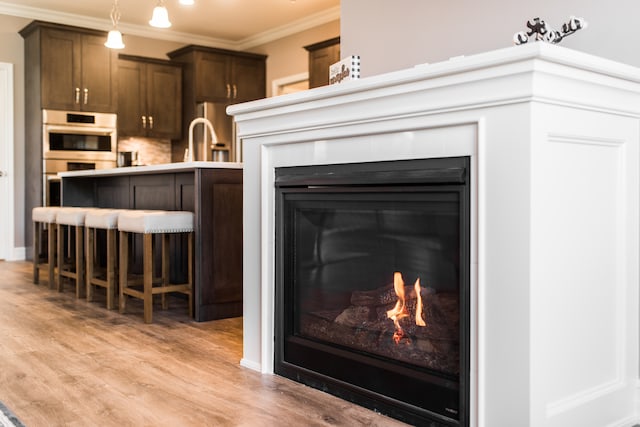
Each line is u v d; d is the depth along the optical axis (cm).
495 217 175
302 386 239
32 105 693
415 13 314
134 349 294
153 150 814
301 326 245
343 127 220
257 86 828
